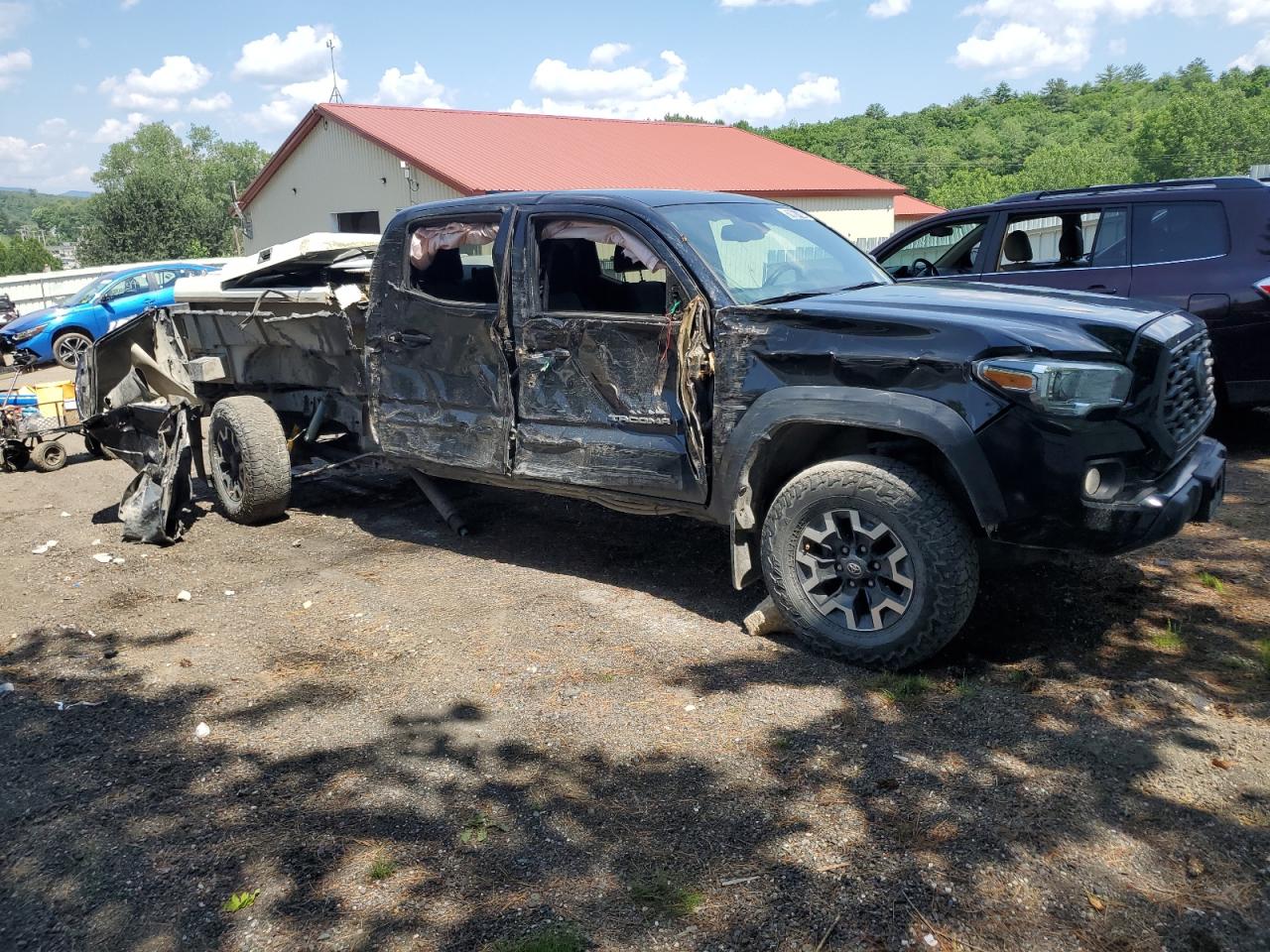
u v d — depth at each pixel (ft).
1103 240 23.18
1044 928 8.08
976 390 11.49
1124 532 11.40
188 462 20.26
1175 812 9.43
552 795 10.28
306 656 14.12
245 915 8.65
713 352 13.55
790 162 103.91
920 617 12.04
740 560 13.76
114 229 174.40
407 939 8.26
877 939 8.03
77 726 12.29
